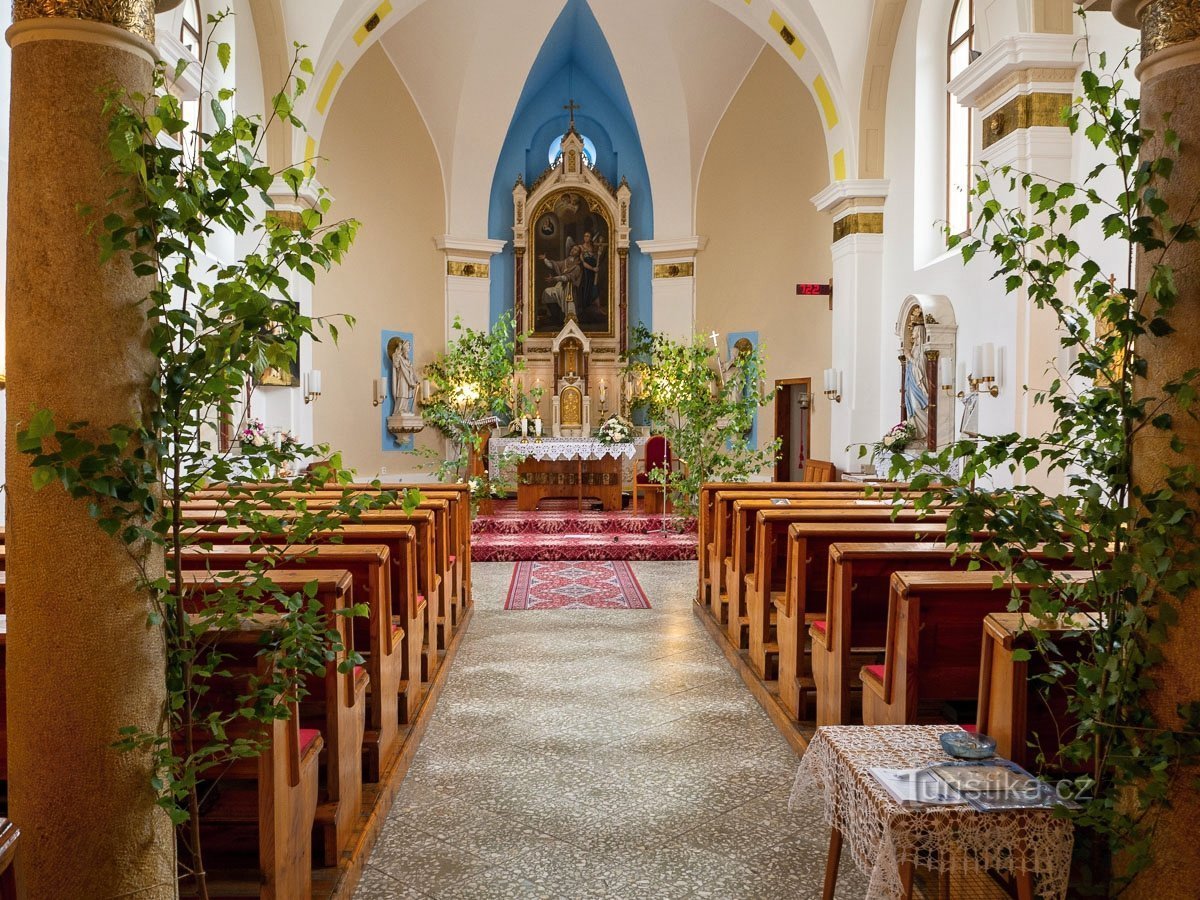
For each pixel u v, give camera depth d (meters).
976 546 4.04
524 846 3.66
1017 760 2.89
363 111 13.73
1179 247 2.45
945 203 10.46
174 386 2.34
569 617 7.64
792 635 4.95
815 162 13.53
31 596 2.28
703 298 15.42
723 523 6.98
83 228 2.23
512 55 14.31
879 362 11.91
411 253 14.68
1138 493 2.49
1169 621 2.45
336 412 13.50
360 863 3.43
